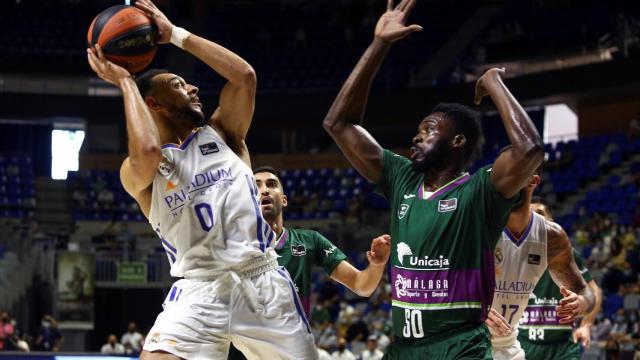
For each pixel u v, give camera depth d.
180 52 31.84
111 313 23.97
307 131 31.95
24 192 27.97
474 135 5.47
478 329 5.17
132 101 5.21
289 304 5.52
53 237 25.70
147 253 23.64
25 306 23.14
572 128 31.30
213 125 5.74
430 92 28.31
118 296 23.98
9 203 27.52
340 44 32.34
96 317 23.89
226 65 5.48
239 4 34.41
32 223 26.09
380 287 21.50
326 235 24.83
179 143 5.58
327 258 7.57
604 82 25.70
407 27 5.59
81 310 23.17
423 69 30.64
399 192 5.52
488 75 5.29
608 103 28.03
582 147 26.45
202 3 34.34
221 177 5.41
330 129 5.74
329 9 33.69
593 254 20.73
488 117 29.48
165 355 5.17
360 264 23.62
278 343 5.44
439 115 5.46
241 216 5.40
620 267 20.14
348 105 5.71
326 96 29.41
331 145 32.25
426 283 5.21
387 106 28.67
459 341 5.11
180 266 5.43
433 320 5.17
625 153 25.48
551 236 7.36
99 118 29.56
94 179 29.41
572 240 22.17
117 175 29.55
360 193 28.45
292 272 7.44
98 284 23.47
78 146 30.86
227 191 5.40
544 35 30.00
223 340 5.33
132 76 5.47
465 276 5.17
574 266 7.59
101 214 28.41
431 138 5.39
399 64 31.06
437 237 5.21
